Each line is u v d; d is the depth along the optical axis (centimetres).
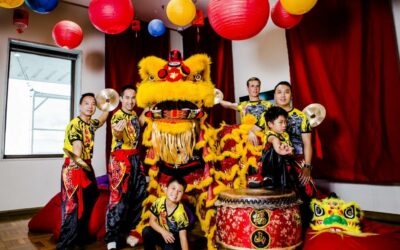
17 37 332
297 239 155
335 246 150
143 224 201
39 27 346
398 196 236
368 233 169
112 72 377
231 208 155
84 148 196
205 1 367
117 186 200
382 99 235
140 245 204
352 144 247
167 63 179
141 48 408
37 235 237
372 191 249
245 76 360
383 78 235
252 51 354
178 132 173
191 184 182
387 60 234
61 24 273
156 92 169
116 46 385
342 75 255
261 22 173
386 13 236
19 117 371
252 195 153
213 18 178
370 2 244
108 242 193
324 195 236
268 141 178
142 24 414
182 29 435
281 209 150
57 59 376
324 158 264
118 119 203
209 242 178
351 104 249
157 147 177
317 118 209
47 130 383
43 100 387
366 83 243
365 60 244
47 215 242
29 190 323
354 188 260
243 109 249
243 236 150
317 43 273
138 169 212
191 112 173
